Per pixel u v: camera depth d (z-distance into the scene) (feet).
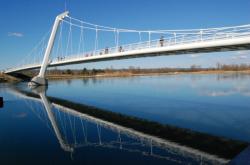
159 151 50.21
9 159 46.96
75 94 161.48
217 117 78.13
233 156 47.11
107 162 44.83
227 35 67.62
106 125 74.54
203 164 43.39
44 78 218.59
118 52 109.81
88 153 49.67
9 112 97.81
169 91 156.97
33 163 44.96
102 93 160.56
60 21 204.44
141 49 95.50
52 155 48.70
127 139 59.06
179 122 73.97
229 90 151.12
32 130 68.95
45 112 99.35
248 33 63.00
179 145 53.72
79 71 491.72
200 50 78.95
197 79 272.92
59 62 188.14
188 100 115.65
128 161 45.16
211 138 58.03
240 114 81.51
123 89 181.27
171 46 82.28
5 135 63.57
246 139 56.65
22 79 372.17
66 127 72.74
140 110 95.45
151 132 64.95
